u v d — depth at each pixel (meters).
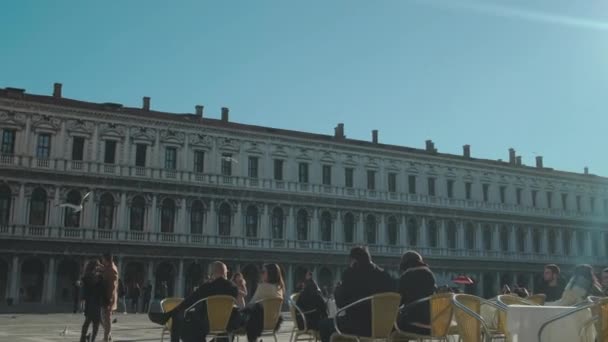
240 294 27.47
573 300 15.95
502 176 102.25
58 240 67.69
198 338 15.17
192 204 76.06
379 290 13.58
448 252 94.25
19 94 68.06
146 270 72.19
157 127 75.00
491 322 15.75
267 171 81.25
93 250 69.44
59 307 64.94
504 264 99.62
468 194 98.50
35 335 30.20
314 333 16.19
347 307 12.97
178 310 15.30
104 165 71.50
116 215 71.44
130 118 73.31
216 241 76.62
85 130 71.06
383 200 89.31
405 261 14.70
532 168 105.25
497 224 100.19
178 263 73.94
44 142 69.31
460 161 97.44
